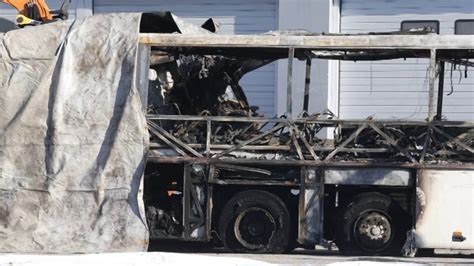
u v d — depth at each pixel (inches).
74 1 3034.0
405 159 1958.7
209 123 1991.9
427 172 1935.3
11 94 1987.0
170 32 2149.4
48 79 1983.3
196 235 1984.5
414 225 1935.3
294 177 1985.7
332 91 2859.3
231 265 1547.7
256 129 2037.4
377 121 1958.7
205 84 2142.0
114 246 1908.2
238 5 2979.8
